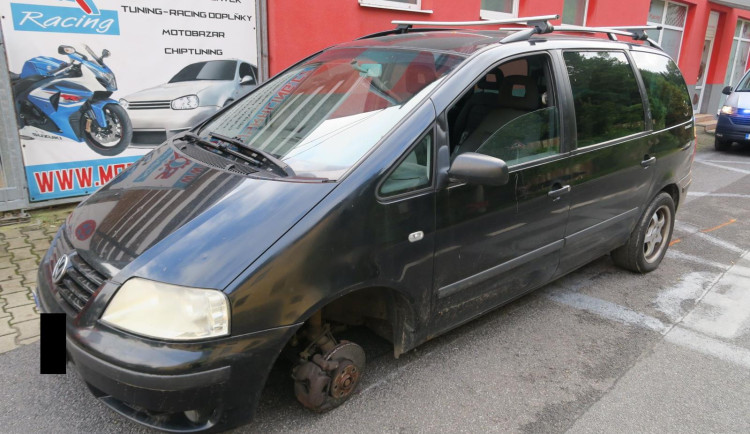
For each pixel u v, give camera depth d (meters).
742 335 3.62
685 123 4.59
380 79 3.00
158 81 5.50
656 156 4.16
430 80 2.83
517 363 3.19
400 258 2.52
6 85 4.58
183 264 2.07
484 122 3.12
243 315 2.06
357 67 3.20
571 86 3.41
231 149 2.83
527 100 3.21
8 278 3.87
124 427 2.53
